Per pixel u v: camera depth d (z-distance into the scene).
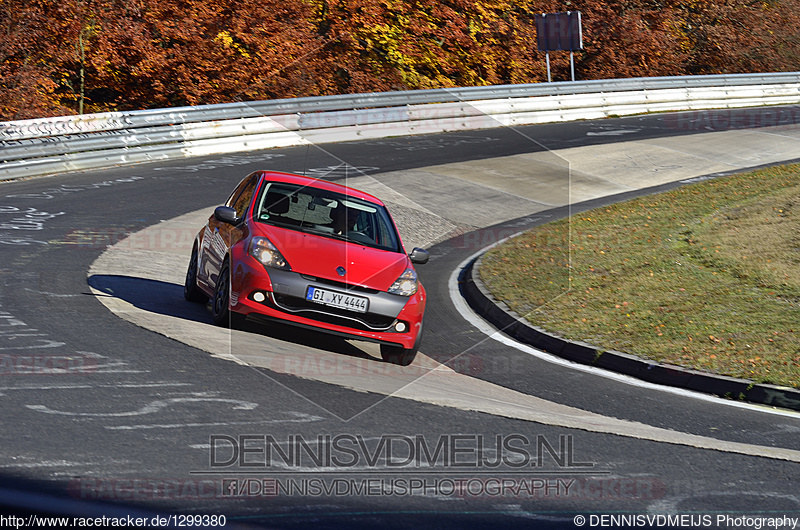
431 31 85.31
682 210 45.91
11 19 68.62
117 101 80.94
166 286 27.27
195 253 24.56
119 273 28.22
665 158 61.84
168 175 50.66
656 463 14.97
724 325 27.22
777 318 27.86
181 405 15.30
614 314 28.58
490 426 16.36
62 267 28.00
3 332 19.47
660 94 84.81
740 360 23.70
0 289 24.00
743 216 43.06
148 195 44.62
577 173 55.50
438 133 62.03
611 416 18.73
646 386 22.38
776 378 22.09
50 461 12.19
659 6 117.56
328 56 60.22
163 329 20.67
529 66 101.44
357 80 59.47
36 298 23.22
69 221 37.00
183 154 57.50
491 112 69.00
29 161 48.69
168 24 76.88
